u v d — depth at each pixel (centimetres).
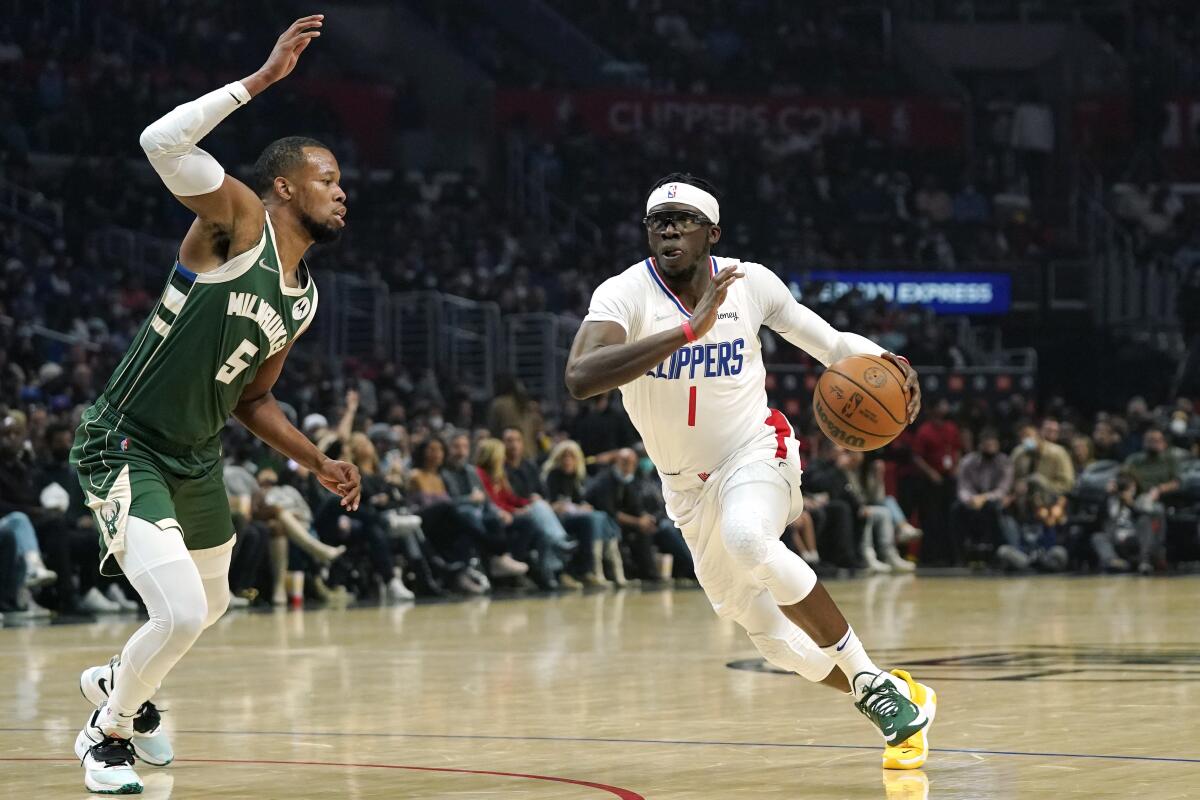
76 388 2077
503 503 1931
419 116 3575
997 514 2375
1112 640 1169
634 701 831
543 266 3177
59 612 1578
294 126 3347
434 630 1341
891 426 652
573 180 3584
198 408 598
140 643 575
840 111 3850
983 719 734
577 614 1534
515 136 3556
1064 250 3681
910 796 539
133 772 573
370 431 1930
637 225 3559
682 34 4062
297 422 2198
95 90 3127
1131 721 720
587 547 2008
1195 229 3697
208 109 554
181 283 586
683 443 642
